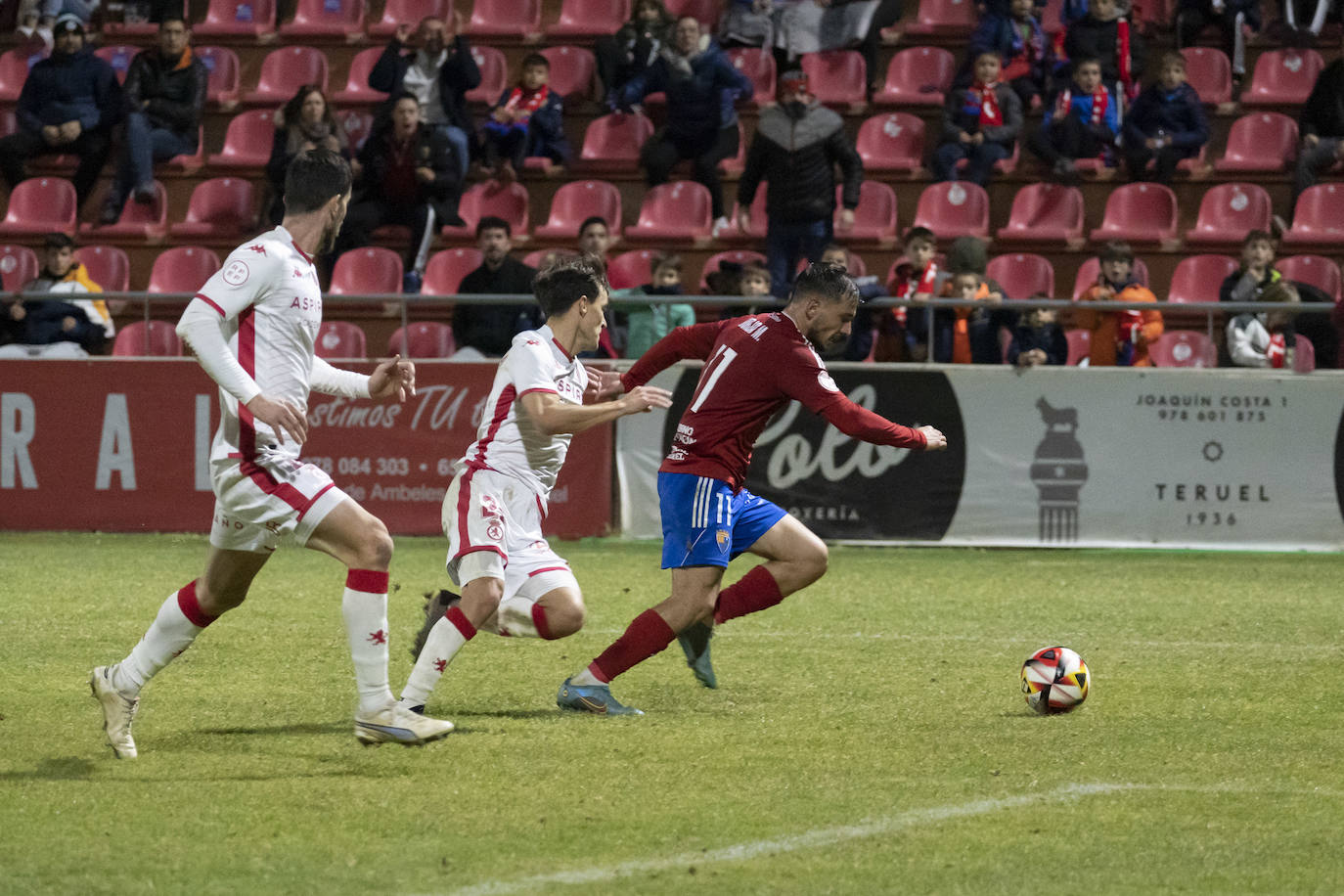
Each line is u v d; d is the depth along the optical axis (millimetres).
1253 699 23594
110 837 15445
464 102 61031
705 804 16953
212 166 63594
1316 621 32500
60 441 47438
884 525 45812
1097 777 18406
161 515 47250
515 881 14086
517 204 61625
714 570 22297
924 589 37219
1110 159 61406
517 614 22000
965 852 15156
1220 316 46688
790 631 30719
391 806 16734
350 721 21375
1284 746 20188
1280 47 66875
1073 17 64062
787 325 22156
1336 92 60094
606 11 71750
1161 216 59594
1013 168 61938
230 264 17891
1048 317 46406
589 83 67688
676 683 24891
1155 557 44344
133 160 60750
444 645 20516
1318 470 45281
